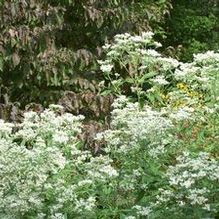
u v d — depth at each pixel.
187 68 6.45
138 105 6.18
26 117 5.94
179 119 5.80
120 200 5.39
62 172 5.55
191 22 17.30
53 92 9.42
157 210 4.91
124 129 5.82
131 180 5.32
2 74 9.49
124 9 9.82
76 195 5.28
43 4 9.46
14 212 5.11
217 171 4.86
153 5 13.53
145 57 6.61
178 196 4.88
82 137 8.05
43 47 9.24
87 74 9.69
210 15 17.58
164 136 5.70
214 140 6.05
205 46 16.98
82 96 8.99
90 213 5.15
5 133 5.68
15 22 9.41
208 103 6.29
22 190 5.20
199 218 4.66
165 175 5.26
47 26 9.25
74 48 10.14
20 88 9.52
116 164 5.96
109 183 5.53
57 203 5.25
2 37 9.01
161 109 6.37
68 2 9.70
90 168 5.62
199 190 4.73
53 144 5.73
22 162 5.22
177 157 5.47
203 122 6.23
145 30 10.30
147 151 5.52
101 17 9.61
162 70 6.73
